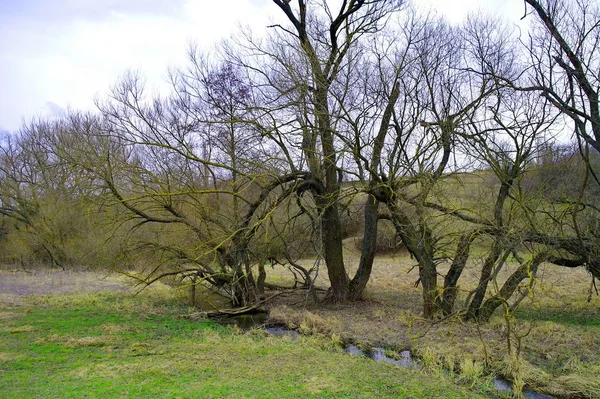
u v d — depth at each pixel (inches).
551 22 428.1
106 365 357.7
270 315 597.3
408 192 550.0
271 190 602.5
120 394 287.3
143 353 398.6
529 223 458.9
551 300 622.5
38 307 621.6
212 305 653.3
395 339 466.9
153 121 660.1
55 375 331.3
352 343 469.4
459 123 499.8
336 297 666.2
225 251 637.3
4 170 1263.5
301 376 331.9
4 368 349.7
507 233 425.4
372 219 663.8
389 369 362.9
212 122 534.9
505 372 358.3
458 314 437.1
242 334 500.7
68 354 391.9
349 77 561.6
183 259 631.8
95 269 1032.8
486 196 508.7
